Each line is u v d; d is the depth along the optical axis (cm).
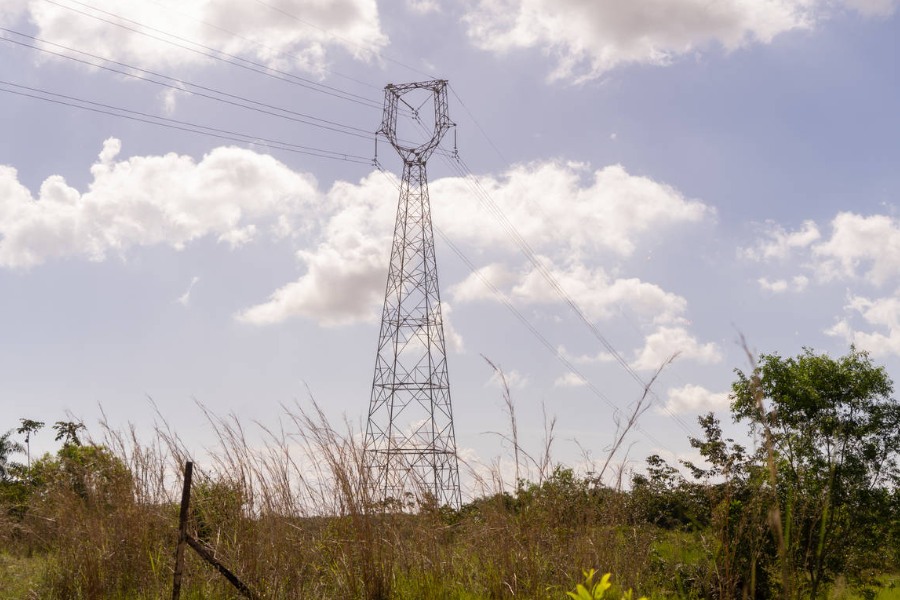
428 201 3753
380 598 777
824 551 1220
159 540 871
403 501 830
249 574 788
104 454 923
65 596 859
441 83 3912
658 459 988
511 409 823
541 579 773
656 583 820
